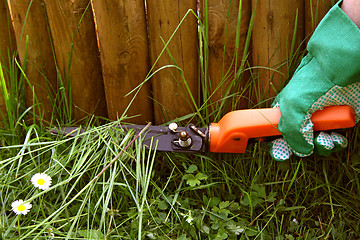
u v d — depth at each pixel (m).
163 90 1.77
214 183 1.62
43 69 1.76
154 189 1.63
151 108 1.84
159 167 1.77
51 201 1.62
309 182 1.68
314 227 1.64
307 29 1.67
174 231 1.55
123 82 1.74
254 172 1.71
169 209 1.62
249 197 1.55
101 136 1.61
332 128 1.47
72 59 1.71
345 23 1.32
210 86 1.72
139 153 1.57
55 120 1.84
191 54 1.71
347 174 1.69
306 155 1.52
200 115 1.72
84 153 1.67
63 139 1.70
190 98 1.78
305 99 1.42
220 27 1.65
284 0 1.60
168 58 1.71
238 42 1.61
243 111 1.56
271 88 1.72
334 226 1.62
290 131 1.46
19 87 1.75
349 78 1.33
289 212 1.66
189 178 1.62
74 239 1.42
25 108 1.83
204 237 1.54
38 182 1.45
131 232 1.51
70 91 1.74
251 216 1.59
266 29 1.64
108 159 1.65
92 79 1.77
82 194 1.62
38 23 1.69
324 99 1.41
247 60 1.67
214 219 1.55
